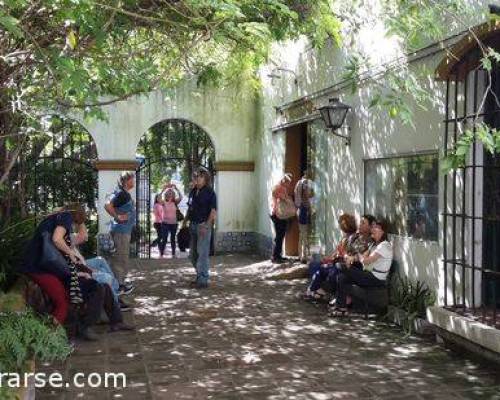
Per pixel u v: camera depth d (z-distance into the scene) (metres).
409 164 7.30
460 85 6.14
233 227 14.27
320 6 6.09
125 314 7.70
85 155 14.20
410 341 6.37
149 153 15.80
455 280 6.21
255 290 9.34
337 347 6.17
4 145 5.44
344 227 8.12
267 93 13.15
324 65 9.78
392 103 5.00
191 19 4.46
